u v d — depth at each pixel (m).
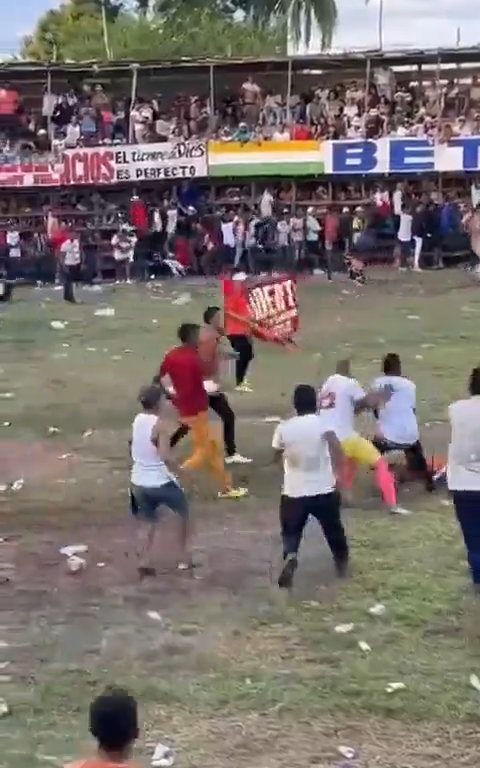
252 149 36.09
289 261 36.00
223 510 12.79
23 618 9.84
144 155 36.28
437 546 11.31
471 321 25.83
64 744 7.61
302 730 7.73
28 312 29.05
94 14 67.69
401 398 13.17
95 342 24.19
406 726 7.76
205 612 9.84
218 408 14.52
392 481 12.37
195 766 7.24
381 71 37.91
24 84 38.47
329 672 8.59
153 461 10.72
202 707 8.09
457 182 37.22
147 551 10.75
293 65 37.25
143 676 8.61
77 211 36.69
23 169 36.16
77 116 37.28
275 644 9.14
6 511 12.95
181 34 57.69
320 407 12.47
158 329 25.67
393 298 30.11
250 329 18.72
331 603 9.95
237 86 39.12
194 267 36.19
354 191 37.47
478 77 38.28
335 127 36.53
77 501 13.29
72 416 17.47
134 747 7.43
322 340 23.73
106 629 9.55
